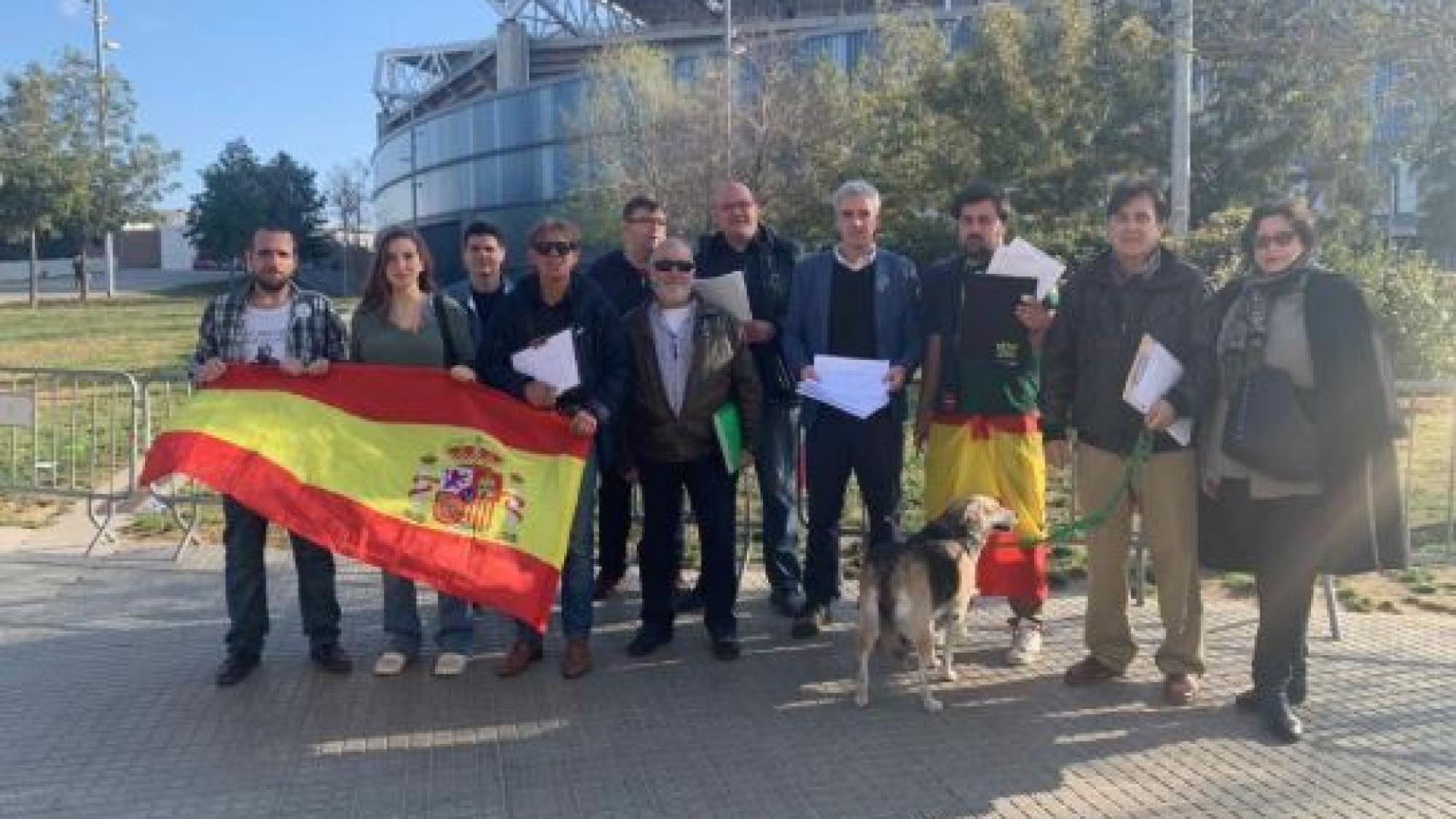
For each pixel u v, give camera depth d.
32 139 40.47
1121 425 5.24
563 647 6.13
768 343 6.41
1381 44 11.21
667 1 69.31
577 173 41.41
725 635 5.93
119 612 6.66
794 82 28.02
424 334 5.81
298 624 6.48
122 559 7.83
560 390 5.61
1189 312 5.11
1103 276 5.27
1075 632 6.27
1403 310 13.69
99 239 46.03
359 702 5.34
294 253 5.86
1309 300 4.82
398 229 5.80
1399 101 12.81
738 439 5.92
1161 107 23.25
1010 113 22.14
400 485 5.60
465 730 5.02
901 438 6.05
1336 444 4.77
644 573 6.01
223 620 6.51
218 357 5.78
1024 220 22.17
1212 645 6.00
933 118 22.97
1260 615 5.01
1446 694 5.27
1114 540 5.38
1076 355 5.39
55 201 40.84
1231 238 15.54
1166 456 5.17
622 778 4.54
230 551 5.59
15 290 59.09
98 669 5.73
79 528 8.77
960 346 5.75
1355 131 23.08
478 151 62.47
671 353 5.82
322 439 5.61
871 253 6.04
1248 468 4.92
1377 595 6.84
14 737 4.91
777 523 6.60
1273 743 4.79
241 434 5.55
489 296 6.53
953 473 5.82
